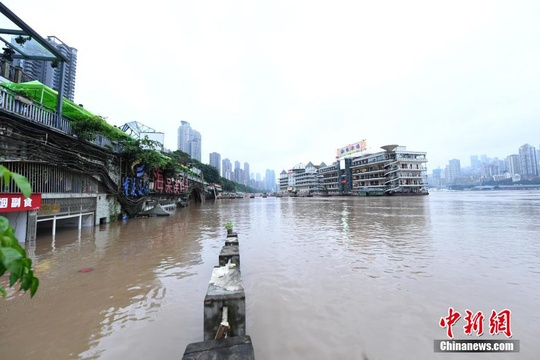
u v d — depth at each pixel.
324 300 5.03
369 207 30.25
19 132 9.67
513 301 4.86
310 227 14.99
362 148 79.50
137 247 9.72
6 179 1.15
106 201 16.50
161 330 4.05
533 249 8.77
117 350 3.58
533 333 3.86
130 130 28.38
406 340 3.73
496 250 8.68
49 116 11.44
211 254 8.66
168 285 5.90
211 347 2.75
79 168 13.11
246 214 24.92
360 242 10.36
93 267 7.25
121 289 5.67
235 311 3.25
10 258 1.31
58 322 4.31
